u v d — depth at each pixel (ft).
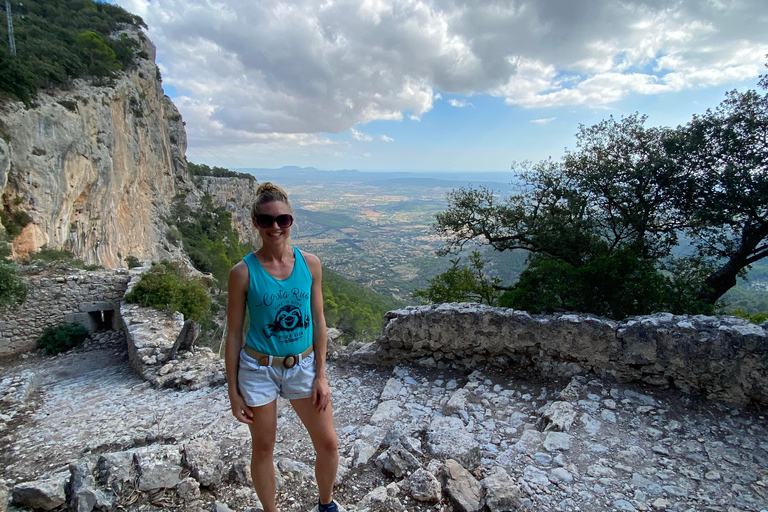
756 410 13.83
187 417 20.20
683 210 32.60
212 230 189.98
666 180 31.32
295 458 13.14
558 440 12.73
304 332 7.72
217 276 160.45
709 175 30.60
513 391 17.44
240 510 9.77
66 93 83.46
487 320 19.53
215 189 219.41
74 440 19.02
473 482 10.36
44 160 68.03
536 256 42.14
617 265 21.08
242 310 7.55
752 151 29.73
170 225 149.28
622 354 16.43
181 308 42.16
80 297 43.91
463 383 19.22
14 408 25.23
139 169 129.49
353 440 14.53
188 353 30.99
